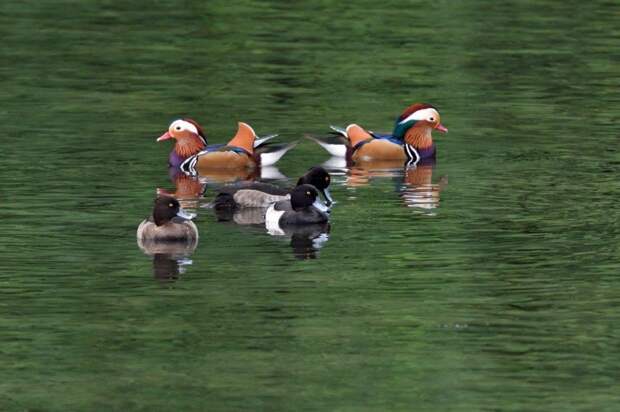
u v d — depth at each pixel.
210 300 19.42
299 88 33.72
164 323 18.50
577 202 24.80
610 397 16.22
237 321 18.58
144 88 33.38
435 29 40.06
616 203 24.70
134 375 16.75
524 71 35.56
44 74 34.53
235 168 27.84
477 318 18.73
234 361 17.20
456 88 33.84
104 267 20.94
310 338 17.98
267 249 22.05
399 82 34.38
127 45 37.62
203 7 42.62
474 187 26.02
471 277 20.47
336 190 26.09
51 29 39.34
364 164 28.44
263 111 31.58
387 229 23.17
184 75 34.69
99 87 33.34
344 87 33.88
